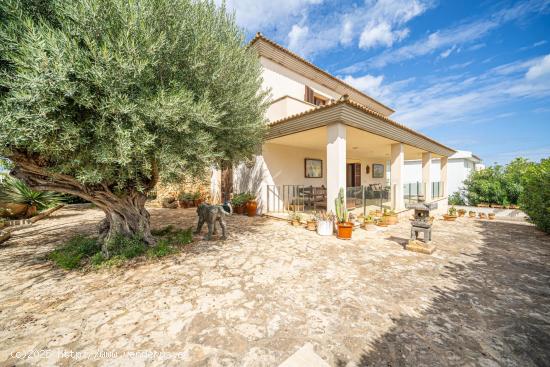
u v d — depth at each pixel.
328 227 5.67
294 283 3.12
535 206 6.11
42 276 3.37
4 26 2.52
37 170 3.46
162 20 3.23
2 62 2.65
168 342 2.00
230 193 10.36
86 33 2.56
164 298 2.73
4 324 2.27
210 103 3.64
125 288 2.98
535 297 2.76
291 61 9.31
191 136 3.60
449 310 2.50
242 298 2.73
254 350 1.91
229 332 2.13
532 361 1.78
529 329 2.17
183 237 5.00
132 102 2.88
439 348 1.93
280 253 4.34
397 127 7.59
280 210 9.06
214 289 2.95
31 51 2.23
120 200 4.29
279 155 9.16
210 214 5.23
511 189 12.32
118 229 4.36
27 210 7.98
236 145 5.35
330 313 2.44
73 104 2.60
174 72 3.46
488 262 3.93
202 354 1.87
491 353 1.87
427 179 11.19
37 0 2.78
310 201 9.20
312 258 4.09
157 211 9.86
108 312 2.46
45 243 5.09
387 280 3.23
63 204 10.60
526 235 5.89
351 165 14.71
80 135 2.79
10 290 2.96
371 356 1.85
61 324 2.26
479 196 13.58
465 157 15.19
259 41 8.09
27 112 2.35
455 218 8.41
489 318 2.35
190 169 3.85
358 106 5.56
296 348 1.93
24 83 2.23
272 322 2.28
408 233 6.01
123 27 2.67
